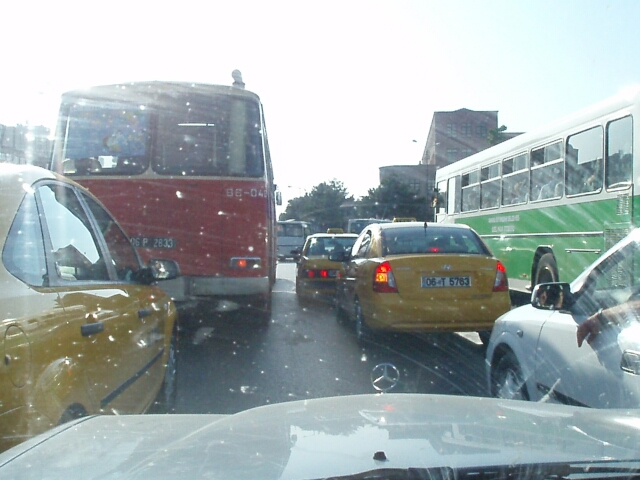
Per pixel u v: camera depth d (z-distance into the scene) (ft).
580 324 13.70
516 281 42.22
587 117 32.89
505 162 44.65
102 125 30.55
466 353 27.78
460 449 6.87
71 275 12.56
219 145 30.42
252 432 7.76
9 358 8.80
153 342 16.70
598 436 7.50
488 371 18.28
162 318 17.95
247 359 26.02
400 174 202.18
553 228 36.65
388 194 176.76
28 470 6.98
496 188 46.44
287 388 21.40
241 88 30.99
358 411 8.72
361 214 181.37
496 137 172.76
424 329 26.11
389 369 24.22
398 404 9.20
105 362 12.42
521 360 15.87
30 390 9.25
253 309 35.78
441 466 6.34
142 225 30.07
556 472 6.41
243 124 30.63
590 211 32.32
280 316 38.65
